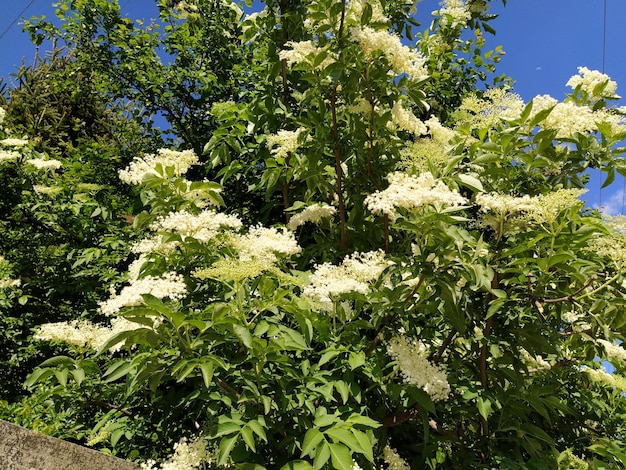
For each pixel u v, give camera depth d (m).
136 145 6.26
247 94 5.39
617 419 3.69
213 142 4.24
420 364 2.43
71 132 9.94
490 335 2.81
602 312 2.66
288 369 2.34
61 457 1.84
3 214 5.74
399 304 2.45
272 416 2.37
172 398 2.74
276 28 4.70
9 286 5.05
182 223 2.48
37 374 2.49
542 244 2.69
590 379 3.55
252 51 5.95
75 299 5.37
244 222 4.78
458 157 2.61
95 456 1.96
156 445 3.00
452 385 2.70
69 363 2.63
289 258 3.31
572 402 3.62
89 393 2.98
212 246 2.68
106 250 4.84
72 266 4.92
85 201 5.09
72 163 6.09
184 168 3.17
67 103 9.66
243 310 2.25
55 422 3.17
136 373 2.47
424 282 2.44
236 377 2.32
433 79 5.32
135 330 2.09
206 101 5.87
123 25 5.92
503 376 2.86
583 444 3.50
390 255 2.80
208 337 2.17
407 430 3.13
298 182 4.33
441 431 2.88
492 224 2.84
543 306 2.92
